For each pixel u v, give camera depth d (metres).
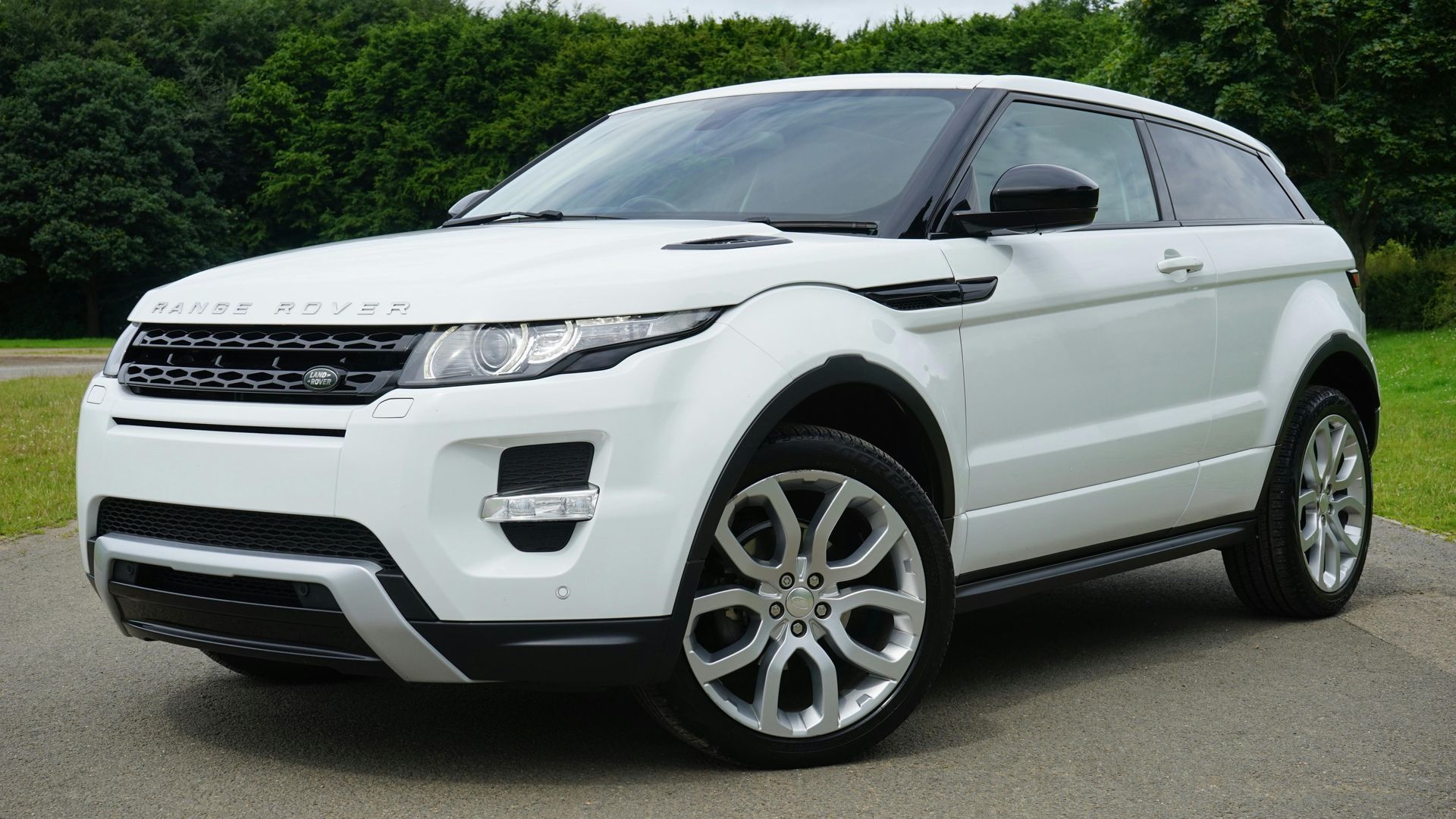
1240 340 4.27
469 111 55.59
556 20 58.56
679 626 2.76
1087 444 3.67
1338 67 27.61
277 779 2.94
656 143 4.10
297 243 59.16
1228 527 4.35
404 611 2.63
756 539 3.03
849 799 2.79
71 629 4.47
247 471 2.72
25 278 54.22
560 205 3.92
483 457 2.65
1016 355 3.47
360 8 65.12
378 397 2.67
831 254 3.11
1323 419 4.59
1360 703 3.57
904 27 53.47
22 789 2.88
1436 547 5.97
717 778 2.93
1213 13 26.91
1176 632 4.45
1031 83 3.95
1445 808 2.75
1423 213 35.06
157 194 52.38
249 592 2.79
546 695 3.62
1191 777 2.94
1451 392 14.47
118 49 57.66
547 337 2.69
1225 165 4.63
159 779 2.94
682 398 2.75
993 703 3.57
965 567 3.42
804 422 3.28
